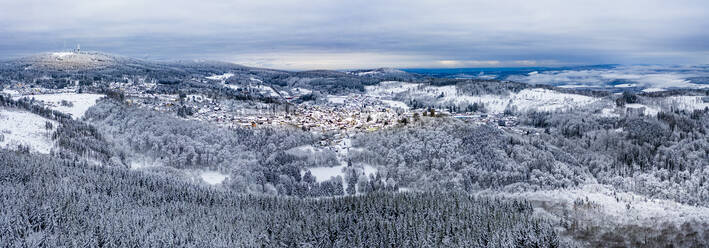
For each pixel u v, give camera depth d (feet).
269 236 502.38
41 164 655.76
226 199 625.00
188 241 460.96
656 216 531.91
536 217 535.19
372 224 518.37
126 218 501.97
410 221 517.55
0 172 597.52
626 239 476.54
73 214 487.61
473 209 560.61
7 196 520.01
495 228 499.10
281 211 578.25
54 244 427.74
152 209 555.28
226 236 483.51
